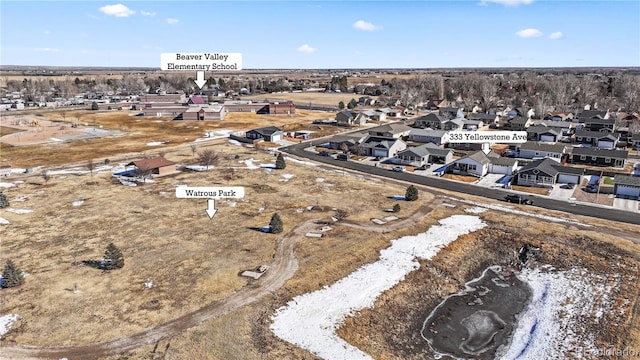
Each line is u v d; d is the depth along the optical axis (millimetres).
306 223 45344
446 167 67500
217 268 35812
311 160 75000
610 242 40562
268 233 42750
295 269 35781
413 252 39594
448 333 29828
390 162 73438
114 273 34875
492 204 52031
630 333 28797
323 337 27922
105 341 26641
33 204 50656
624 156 67688
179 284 33344
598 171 65812
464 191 57344
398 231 43750
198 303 30875
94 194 54500
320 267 36156
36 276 34188
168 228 43844
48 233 42375
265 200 52625
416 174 66000
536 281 36375
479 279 36938
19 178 62281
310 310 30672
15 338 26859
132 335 27266
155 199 52656
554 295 33969
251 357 25453
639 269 36062
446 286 35406
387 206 51031
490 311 32469
